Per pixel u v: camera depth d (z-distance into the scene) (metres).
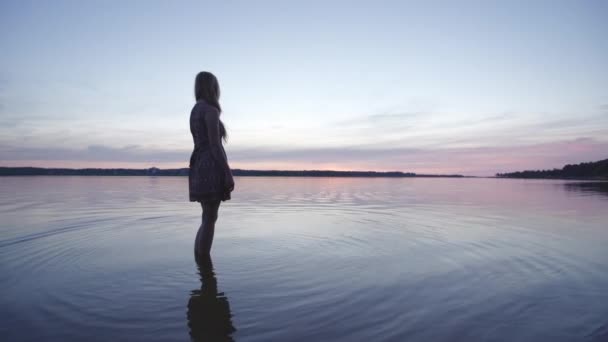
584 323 1.90
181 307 2.11
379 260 3.14
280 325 1.87
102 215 5.74
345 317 1.97
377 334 1.77
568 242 3.88
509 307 2.11
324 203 8.12
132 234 4.27
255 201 8.59
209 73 3.67
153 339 1.72
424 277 2.67
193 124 3.51
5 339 1.70
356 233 4.40
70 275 2.68
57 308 2.08
